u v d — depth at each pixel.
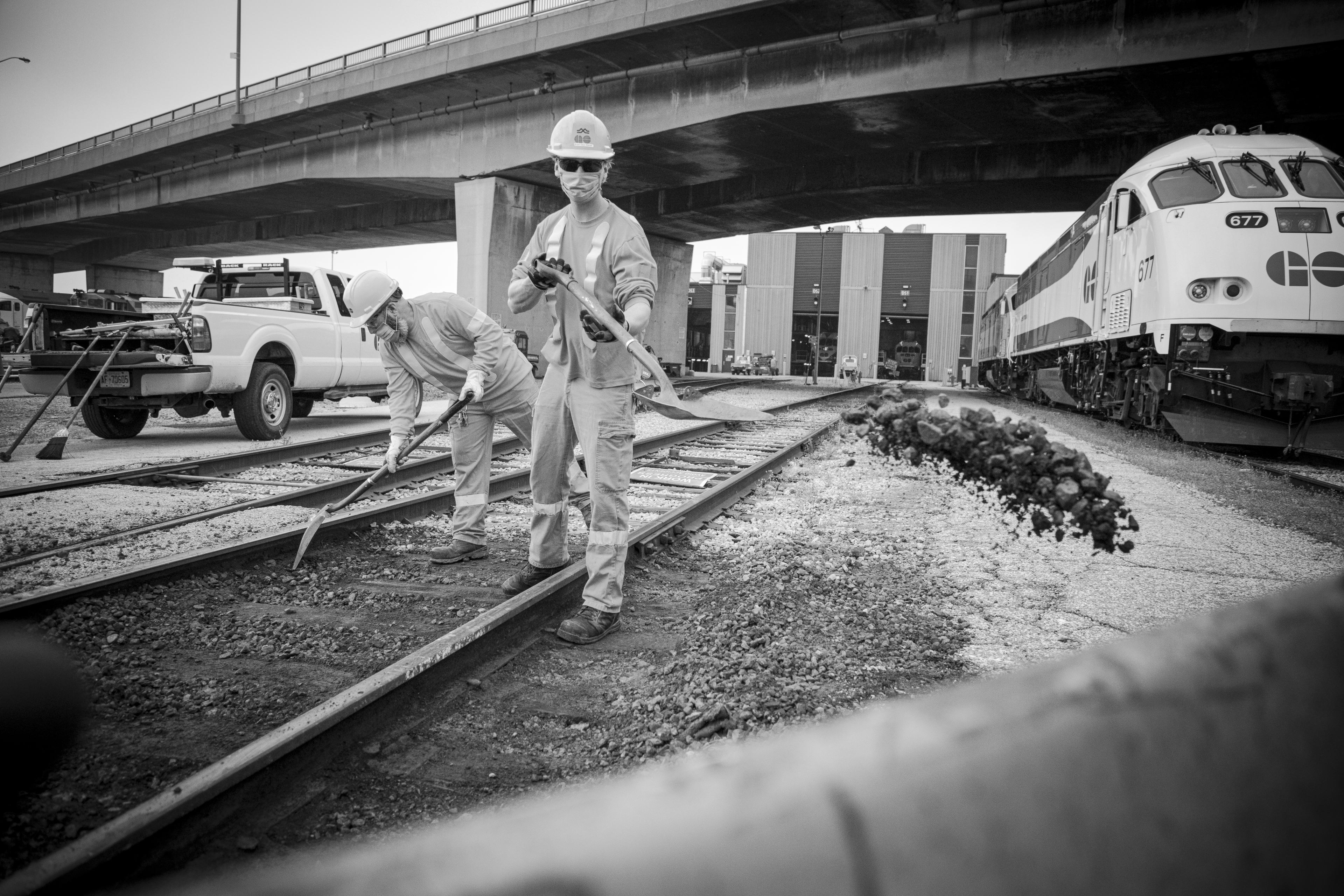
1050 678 0.28
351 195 39.97
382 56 30.00
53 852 2.20
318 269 12.20
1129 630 4.08
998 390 36.84
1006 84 21.30
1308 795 0.28
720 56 24.86
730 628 3.92
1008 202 33.44
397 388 5.18
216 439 11.42
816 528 6.18
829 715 3.04
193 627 3.90
